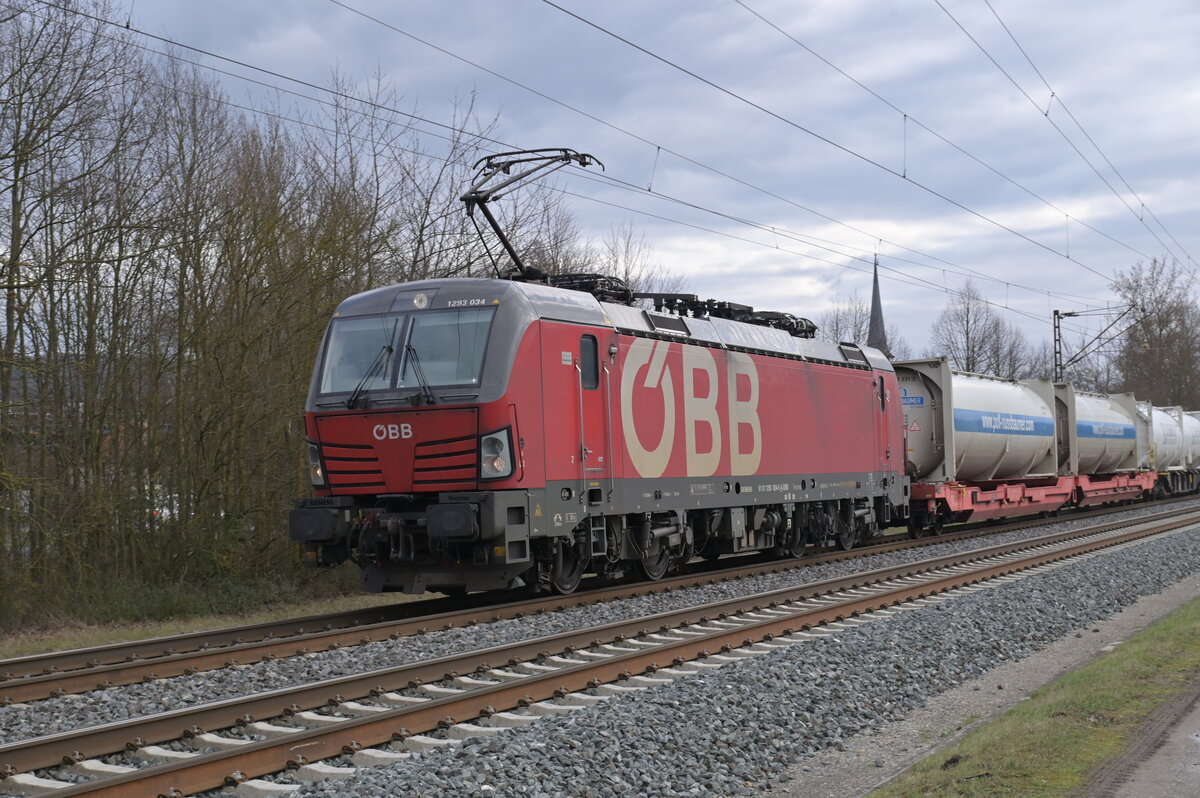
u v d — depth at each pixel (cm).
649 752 739
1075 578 1673
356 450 1393
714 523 1780
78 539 1584
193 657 1030
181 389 1741
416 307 1403
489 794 643
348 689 884
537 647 1074
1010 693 990
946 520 2848
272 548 1748
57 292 1641
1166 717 802
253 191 1819
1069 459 3359
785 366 1966
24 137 1524
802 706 888
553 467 1397
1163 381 7081
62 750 707
